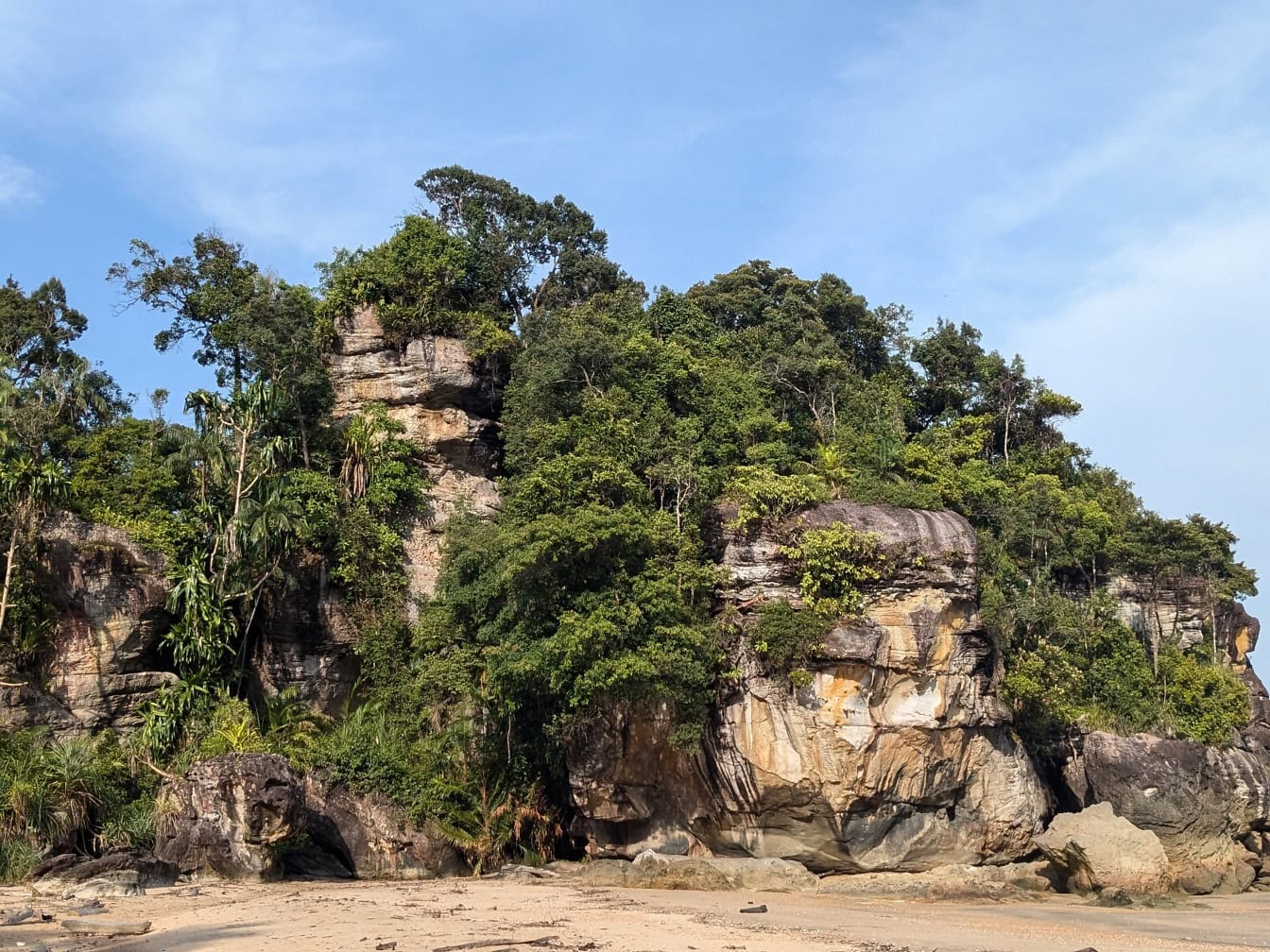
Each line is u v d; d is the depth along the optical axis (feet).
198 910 98.32
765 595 148.36
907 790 146.20
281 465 172.04
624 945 80.94
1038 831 156.87
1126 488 229.45
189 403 160.45
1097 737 166.81
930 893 130.72
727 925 94.73
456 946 78.64
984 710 152.87
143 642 148.46
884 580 148.56
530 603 141.18
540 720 153.28
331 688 164.04
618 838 151.43
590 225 224.94
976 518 186.60
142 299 187.73
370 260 194.59
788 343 211.00
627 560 141.79
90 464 169.78
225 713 142.31
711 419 175.11
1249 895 151.02
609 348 172.14
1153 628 205.36
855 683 144.05
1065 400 225.76
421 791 144.66
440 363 185.26
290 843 129.18
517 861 147.84
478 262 205.67
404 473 178.19
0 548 141.28
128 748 137.18
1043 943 91.61
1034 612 164.45
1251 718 207.31
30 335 187.32
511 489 169.58
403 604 169.17
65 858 114.32
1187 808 161.07
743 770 144.05
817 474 167.63
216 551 155.53
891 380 219.00
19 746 129.90
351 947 78.13
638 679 135.95
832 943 86.22
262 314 175.94
